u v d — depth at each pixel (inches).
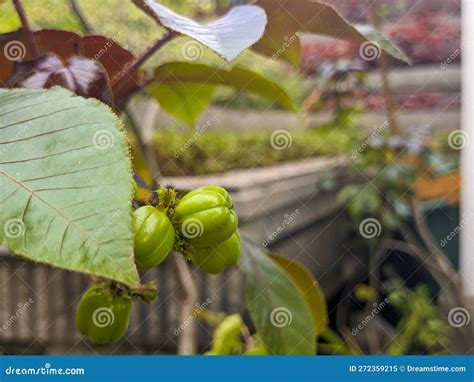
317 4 5.6
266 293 6.2
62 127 3.1
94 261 2.7
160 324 13.4
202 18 6.9
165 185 4.8
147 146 6.7
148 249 4.2
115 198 2.9
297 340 6.2
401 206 15.7
